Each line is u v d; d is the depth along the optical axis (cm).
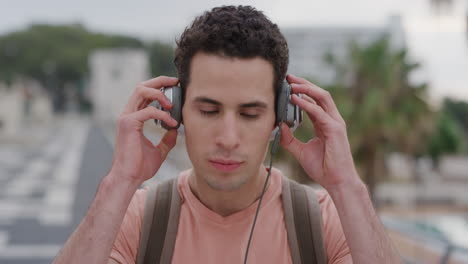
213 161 144
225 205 159
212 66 139
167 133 163
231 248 157
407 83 1424
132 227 164
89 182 2488
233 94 139
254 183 158
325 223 164
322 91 162
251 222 159
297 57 4588
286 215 162
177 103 156
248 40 138
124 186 154
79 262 145
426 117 1412
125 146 157
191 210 162
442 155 2856
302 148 163
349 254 158
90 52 9994
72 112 9962
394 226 614
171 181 172
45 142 4522
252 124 143
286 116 157
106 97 7350
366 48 1438
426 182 2670
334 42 4625
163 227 161
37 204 1966
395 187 2511
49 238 1506
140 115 157
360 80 1427
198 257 157
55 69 9519
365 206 154
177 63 153
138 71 7388
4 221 1695
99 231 149
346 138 159
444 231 1117
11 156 3500
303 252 158
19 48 9544
